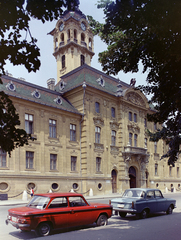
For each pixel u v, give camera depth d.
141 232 10.87
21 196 29.47
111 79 45.88
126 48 13.22
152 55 10.95
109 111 41.91
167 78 10.88
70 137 37.06
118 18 10.38
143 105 48.25
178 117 12.08
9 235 11.20
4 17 9.10
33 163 31.97
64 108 36.28
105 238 9.73
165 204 17.03
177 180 58.28
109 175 39.81
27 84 35.59
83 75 40.19
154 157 51.00
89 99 38.84
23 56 10.21
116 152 41.72
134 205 15.01
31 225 10.38
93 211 12.52
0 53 9.80
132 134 45.00
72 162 36.78
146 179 48.94
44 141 33.47
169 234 10.39
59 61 55.22
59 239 9.66
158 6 8.71
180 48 9.61
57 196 11.65
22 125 31.44
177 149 12.59
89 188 36.22
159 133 14.82
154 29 9.61
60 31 56.16
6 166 29.12
